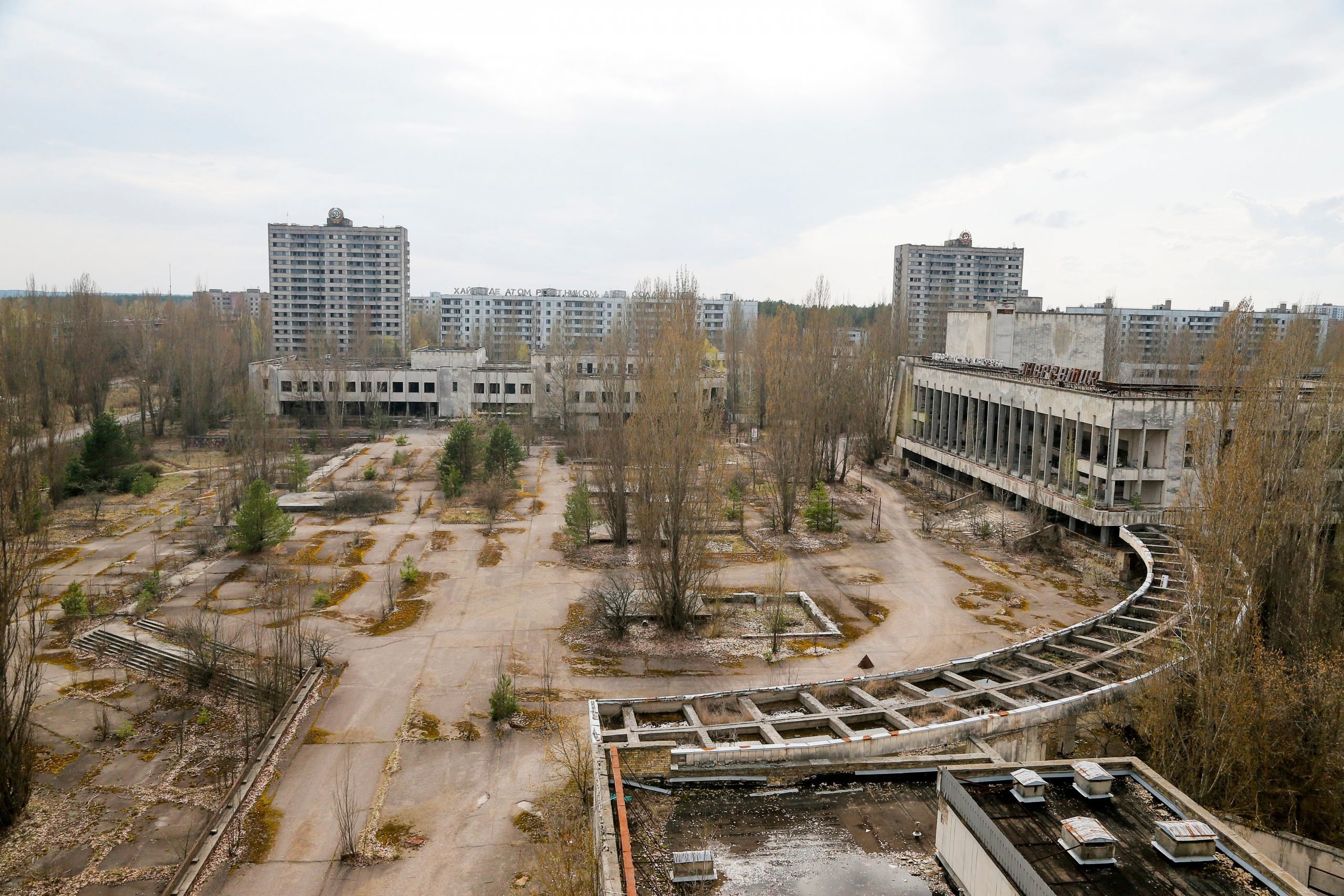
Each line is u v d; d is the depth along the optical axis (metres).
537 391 109.50
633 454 45.19
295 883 24.92
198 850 26.05
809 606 47.50
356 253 176.62
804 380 74.44
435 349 122.31
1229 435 40.91
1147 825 16.98
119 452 73.94
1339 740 29.09
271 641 41.91
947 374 82.44
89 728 34.00
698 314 69.25
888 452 95.62
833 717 29.91
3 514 28.59
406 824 27.70
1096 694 30.55
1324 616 40.38
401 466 85.62
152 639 41.50
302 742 32.72
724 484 72.88
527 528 64.44
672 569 43.75
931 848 18.39
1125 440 57.94
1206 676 29.33
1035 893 14.29
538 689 37.19
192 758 31.81
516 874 25.31
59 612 45.19
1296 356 44.66
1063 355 80.38
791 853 17.97
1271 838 27.55
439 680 38.12
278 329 177.88
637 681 38.12
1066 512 58.22
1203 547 31.92
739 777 20.95
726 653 41.22
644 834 18.62
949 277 196.50
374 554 57.19
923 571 54.91
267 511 55.97
